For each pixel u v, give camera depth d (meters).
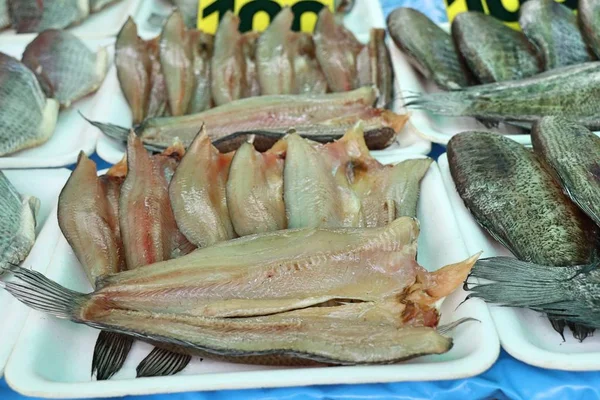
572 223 0.41
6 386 0.35
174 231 0.42
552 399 0.33
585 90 0.53
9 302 0.40
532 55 0.60
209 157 0.44
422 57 0.60
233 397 0.32
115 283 0.35
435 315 0.34
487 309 0.35
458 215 0.45
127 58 0.62
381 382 0.32
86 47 0.68
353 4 0.78
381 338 0.33
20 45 0.72
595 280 0.35
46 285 0.35
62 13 0.76
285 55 0.61
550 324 0.37
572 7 0.64
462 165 0.46
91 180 0.44
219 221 0.41
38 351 0.35
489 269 0.37
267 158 0.45
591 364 0.33
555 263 0.39
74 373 0.36
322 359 0.32
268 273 0.35
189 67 0.61
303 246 0.36
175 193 0.41
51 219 0.45
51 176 0.51
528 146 0.50
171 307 0.35
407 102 0.58
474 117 0.55
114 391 0.32
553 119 0.46
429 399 0.32
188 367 0.35
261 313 0.34
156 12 0.79
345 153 0.46
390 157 0.50
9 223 0.43
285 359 0.34
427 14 0.76
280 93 0.59
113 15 0.80
